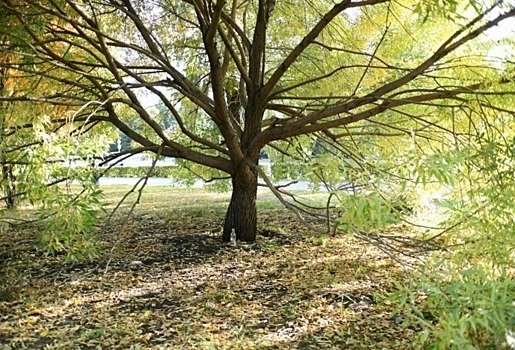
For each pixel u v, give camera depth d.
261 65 6.88
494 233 3.52
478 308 2.07
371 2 5.24
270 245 6.75
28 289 4.83
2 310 4.25
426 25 5.85
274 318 4.06
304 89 7.68
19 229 8.16
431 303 2.33
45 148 3.65
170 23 7.80
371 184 3.02
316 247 6.68
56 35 5.64
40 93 6.20
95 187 3.88
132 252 6.45
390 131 6.62
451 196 4.67
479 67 4.95
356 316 4.07
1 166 4.60
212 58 5.90
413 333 3.62
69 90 6.42
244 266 5.74
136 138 6.50
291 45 7.73
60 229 3.77
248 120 6.93
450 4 2.95
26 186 3.73
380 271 5.45
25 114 5.34
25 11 5.16
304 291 4.79
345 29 7.13
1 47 5.20
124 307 4.34
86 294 4.70
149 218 9.73
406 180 3.18
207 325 3.89
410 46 6.85
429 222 6.41
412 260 5.77
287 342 3.56
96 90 6.35
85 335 3.68
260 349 3.44
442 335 2.03
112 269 5.61
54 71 6.21
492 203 3.64
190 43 8.15
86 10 6.93
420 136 5.45
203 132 9.20
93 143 4.01
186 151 6.57
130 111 8.60
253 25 8.44
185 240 7.17
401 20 6.45
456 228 3.90
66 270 5.57
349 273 5.39
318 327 3.85
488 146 3.93
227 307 4.33
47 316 4.11
